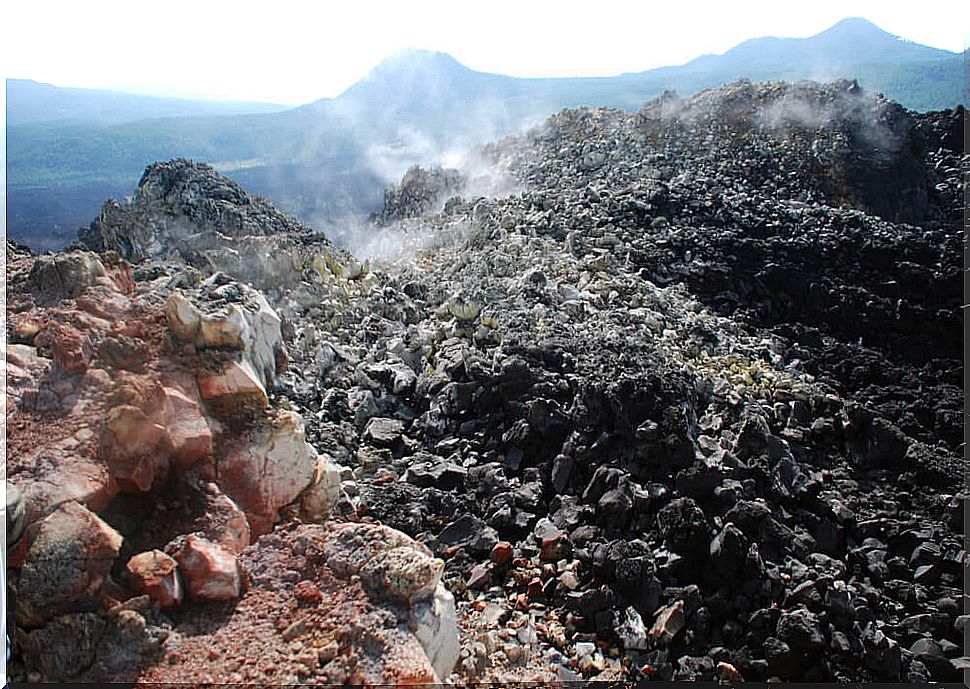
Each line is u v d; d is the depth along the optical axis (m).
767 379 12.37
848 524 9.72
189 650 5.95
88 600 6.05
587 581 8.16
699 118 25.91
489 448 10.23
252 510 7.55
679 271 16.53
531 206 20.11
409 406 11.23
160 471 7.05
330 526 7.21
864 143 24.38
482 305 13.27
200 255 13.08
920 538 9.59
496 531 8.83
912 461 11.02
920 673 7.75
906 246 18.70
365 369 11.52
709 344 13.51
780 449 10.27
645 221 18.72
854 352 14.92
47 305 8.30
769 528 8.77
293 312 12.48
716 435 10.46
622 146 24.62
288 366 10.62
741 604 7.97
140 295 8.83
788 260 17.33
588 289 14.52
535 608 7.91
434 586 6.26
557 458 9.62
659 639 7.47
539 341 11.56
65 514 6.27
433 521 9.00
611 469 9.18
